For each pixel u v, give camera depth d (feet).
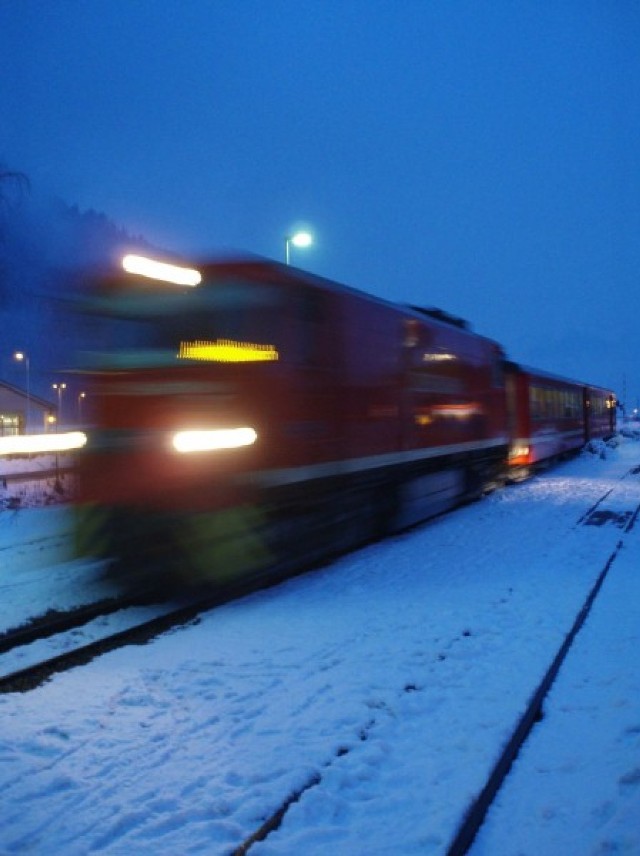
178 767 13.51
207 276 26.20
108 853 10.84
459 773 13.15
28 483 59.00
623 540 38.68
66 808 12.07
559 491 62.28
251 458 25.70
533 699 16.56
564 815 12.00
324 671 18.70
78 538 27.96
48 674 19.01
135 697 16.92
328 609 25.13
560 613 23.90
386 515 38.32
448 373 45.60
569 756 14.10
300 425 27.71
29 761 13.71
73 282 27.35
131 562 26.86
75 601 25.84
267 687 17.56
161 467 26.17
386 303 36.73
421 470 41.86
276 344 26.35
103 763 13.66
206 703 16.62
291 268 27.86
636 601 26.04
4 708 16.47
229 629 22.79
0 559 32.17
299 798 12.41
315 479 28.86
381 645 20.83
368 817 11.91
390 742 14.62
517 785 13.12
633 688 17.31
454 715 15.81
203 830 11.41
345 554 35.45
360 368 32.96
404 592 27.61
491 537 40.06
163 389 26.25
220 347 26.03
